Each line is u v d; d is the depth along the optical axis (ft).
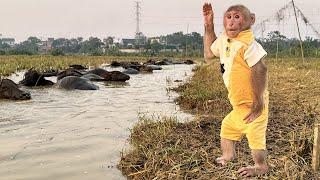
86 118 10.61
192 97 12.59
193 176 5.70
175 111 11.57
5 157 7.07
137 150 7.04
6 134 8.73
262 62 4.42
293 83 15.24
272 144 6.82
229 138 5.00
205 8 4.75
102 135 8.64
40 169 6.48
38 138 8.38
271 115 9.16
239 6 4.45
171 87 18.31
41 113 11.32
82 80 17.94
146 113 11.25
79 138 8.39
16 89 14.34
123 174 6.29
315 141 5.63
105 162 6.84
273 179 5.25
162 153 6.61
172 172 5.79
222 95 12.59
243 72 4.53
